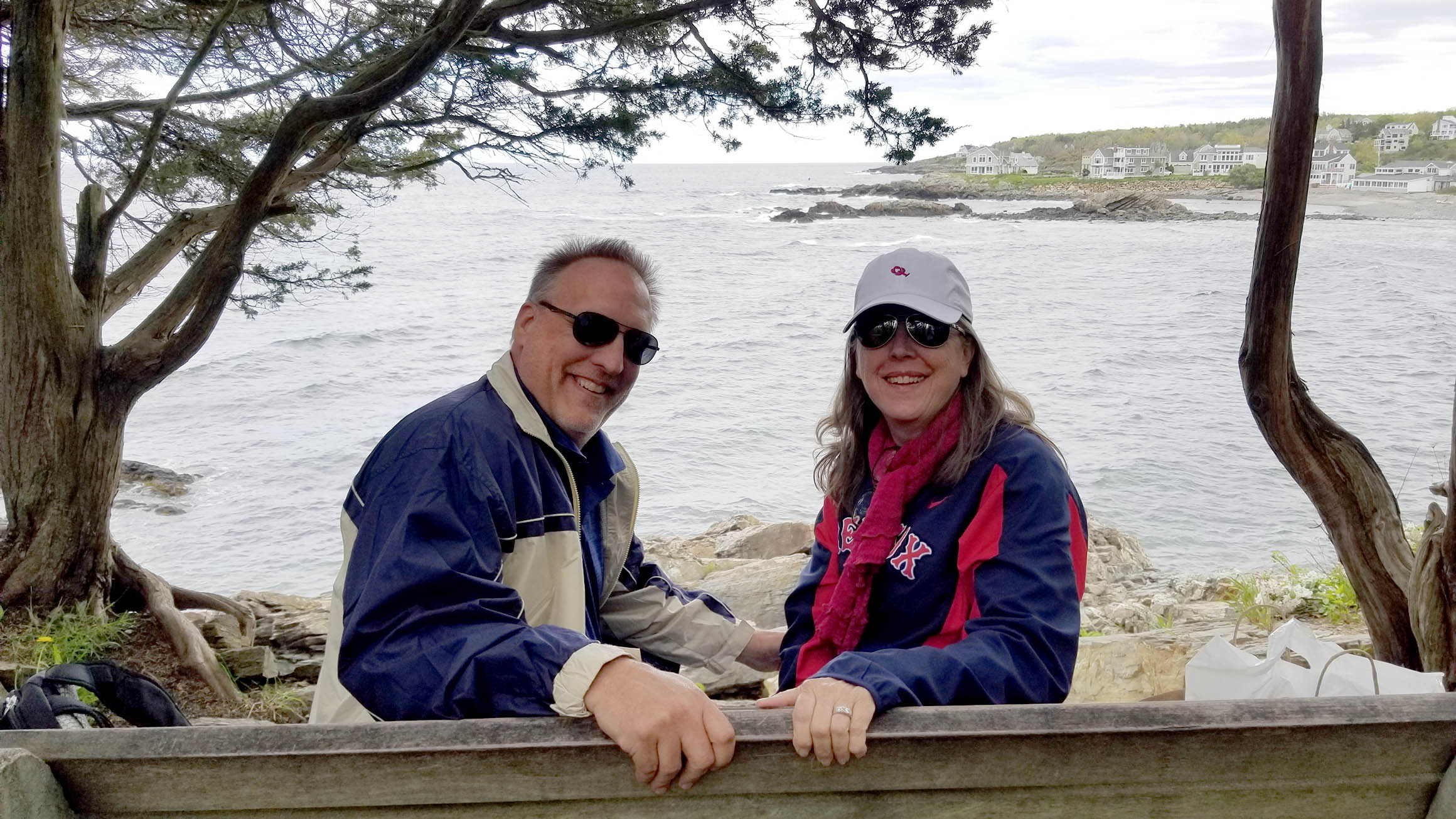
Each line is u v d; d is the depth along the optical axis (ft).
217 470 68.13
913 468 6.42
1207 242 284.00
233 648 22.89
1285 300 11.07
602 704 4.15
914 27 20.99
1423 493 61.46
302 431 81.15
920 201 435.94
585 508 7.04
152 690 6.34
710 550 41.98
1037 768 4.13
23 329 20.79
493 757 4.08
